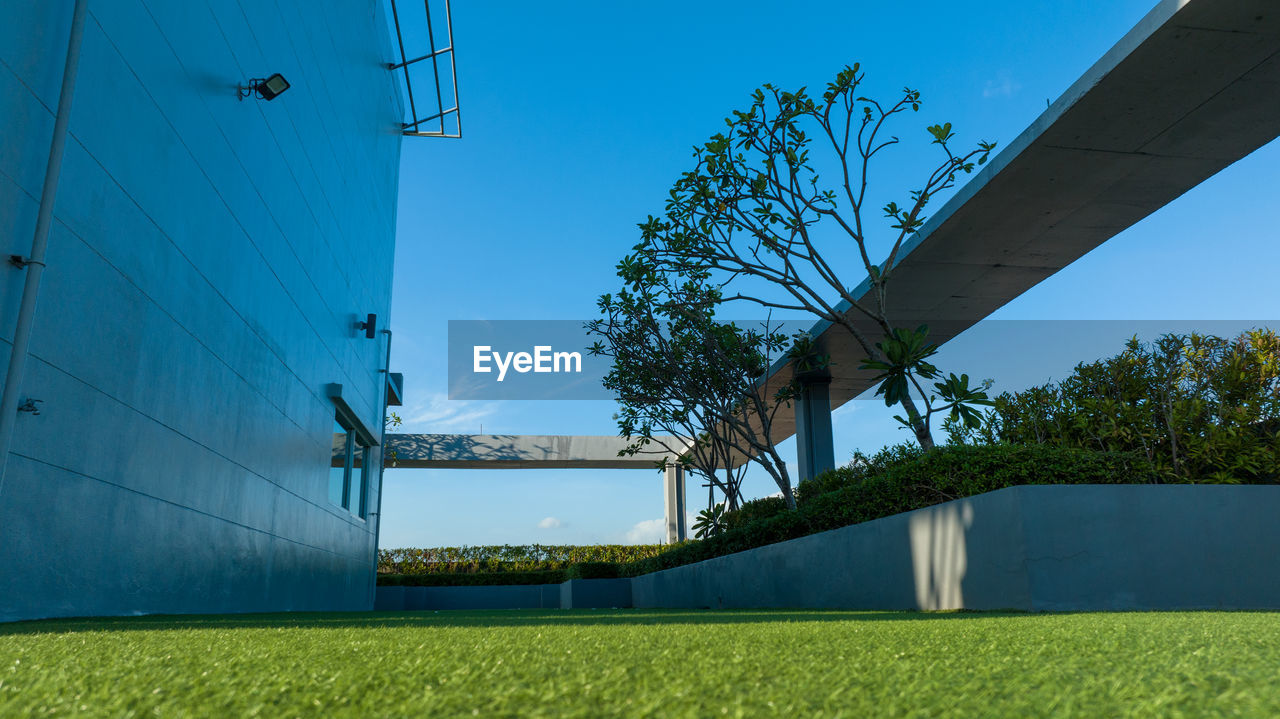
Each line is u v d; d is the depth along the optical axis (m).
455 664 0.97
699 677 0.83
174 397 4.62
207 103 5.07
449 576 18.67
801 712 0.63
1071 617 2.75
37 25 3.28
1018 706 0.65
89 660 1.06
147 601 4.29
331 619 3.51
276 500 6.79
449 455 19.75
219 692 0.75
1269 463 5.79
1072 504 4.25
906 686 0.77
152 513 4.34
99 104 3.73
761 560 7.98
